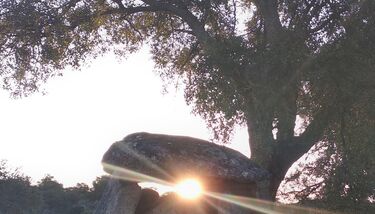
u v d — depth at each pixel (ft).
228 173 38.24
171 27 60.75
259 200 39.09
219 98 42.11
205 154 38.73
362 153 42.37
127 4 55.47
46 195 180.65
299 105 43.83
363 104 41.42
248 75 41.55
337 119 43.57
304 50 40.91
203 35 49.80
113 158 39.24
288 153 43.62
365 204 44.24
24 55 54.13
